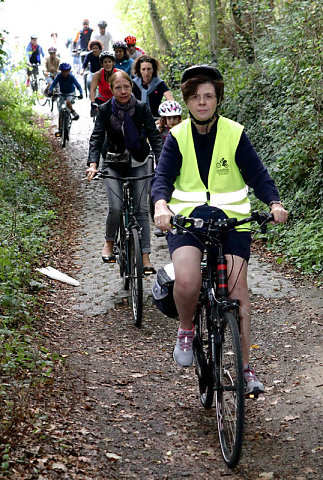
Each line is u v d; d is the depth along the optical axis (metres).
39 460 3.68
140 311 6.34
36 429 4.01
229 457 3.86
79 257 8.65
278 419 4.50
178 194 4.19
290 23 10.42
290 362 5.49
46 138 17.05
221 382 4.03
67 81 16.38
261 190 4.11
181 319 4.25
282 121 10.29
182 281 4.05
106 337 6.18
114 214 6.91
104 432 4.25
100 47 16.17
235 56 15.62
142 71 9.38
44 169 14.01
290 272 7.98
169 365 5.57
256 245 9.24
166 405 4.78
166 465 3.91
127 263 6.82
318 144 9.30
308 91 9.64
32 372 4.88
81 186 12.70
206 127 4.09
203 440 4.25
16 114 16.17
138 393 4.96
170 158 4.16
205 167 4.15
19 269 7.20
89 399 4.70
